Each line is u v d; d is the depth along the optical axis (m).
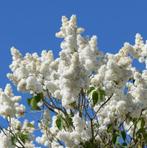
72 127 7.96
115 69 7.45
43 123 8.71
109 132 8.02
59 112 8.45
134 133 8.10
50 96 8.35
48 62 8.68
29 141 8.78
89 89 7.90
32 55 9.07
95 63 7.94
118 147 8.20
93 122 8.11
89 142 7.49
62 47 8.60
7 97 8.14
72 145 7.34
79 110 7.88
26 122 8.80
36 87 8.03
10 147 7.84
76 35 8.59
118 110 7.69
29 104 8.22
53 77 8.34
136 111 7.68
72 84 7.20
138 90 7.73
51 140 8.67
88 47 7.96
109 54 7.71
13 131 8.30
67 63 7.87
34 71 8.66
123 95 7.77
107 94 7.79
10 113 8.06
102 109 8.36
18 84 8.27
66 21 9.03
